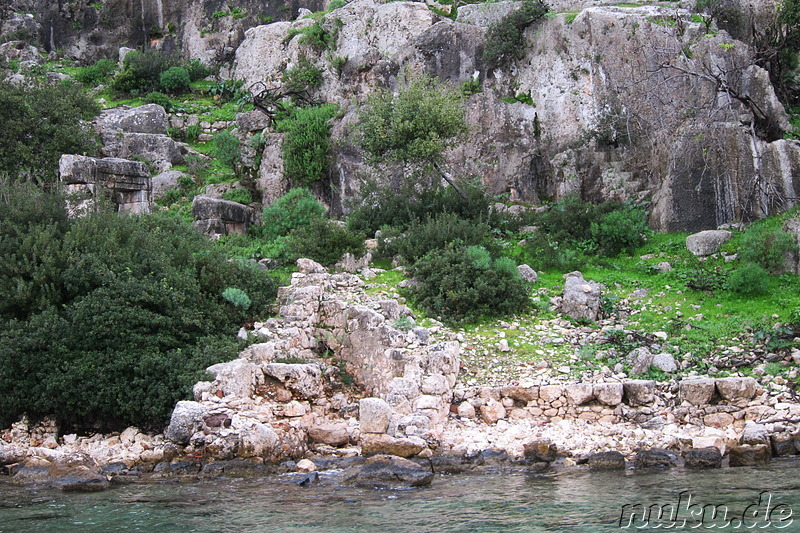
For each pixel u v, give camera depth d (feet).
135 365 42.91
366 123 70.64
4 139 76.38
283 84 101.24
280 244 63.26
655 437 39.17
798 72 76.33
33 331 44.06
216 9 121.90
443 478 35.58
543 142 75.61
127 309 44.45
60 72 118.11
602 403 41.96
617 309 52.70
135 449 40.45
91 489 34.65
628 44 71.77
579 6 85.92
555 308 53.31
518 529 26.89
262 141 86.28
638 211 64.95
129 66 110.73
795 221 55.31
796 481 32.12
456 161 76.02
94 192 63.62
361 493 33.06
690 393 41.19
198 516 29.73
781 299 50.11
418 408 40.52
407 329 48.34
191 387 40.96
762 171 61.52
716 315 50.24
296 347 46.88
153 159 92.48
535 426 41.57
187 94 111.55
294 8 118.62
